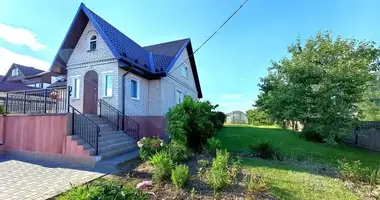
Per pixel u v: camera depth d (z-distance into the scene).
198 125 8.77
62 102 10.87
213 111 10.61
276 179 5.25
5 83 20.67
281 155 7.80
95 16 10.67
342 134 9.59
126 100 10.27
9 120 8.40
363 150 10.46
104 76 10.20
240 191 4.33
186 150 6.99
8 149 8.23
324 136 10.61
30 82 26.66
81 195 2.72
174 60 13.10
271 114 10.72
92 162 6.55
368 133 11.34
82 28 10.88
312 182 5.14
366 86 10.16
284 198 4.17
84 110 10.52
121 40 11.48
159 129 11.68
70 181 5.07
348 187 4.91
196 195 4.12
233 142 10.72
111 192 2.77
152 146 6.70
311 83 9.96
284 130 16.38
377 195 4.48
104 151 7.38
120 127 9.71
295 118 10.01
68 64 11.17
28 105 9.57
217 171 4.59
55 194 4.25
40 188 4.59
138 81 11.32
